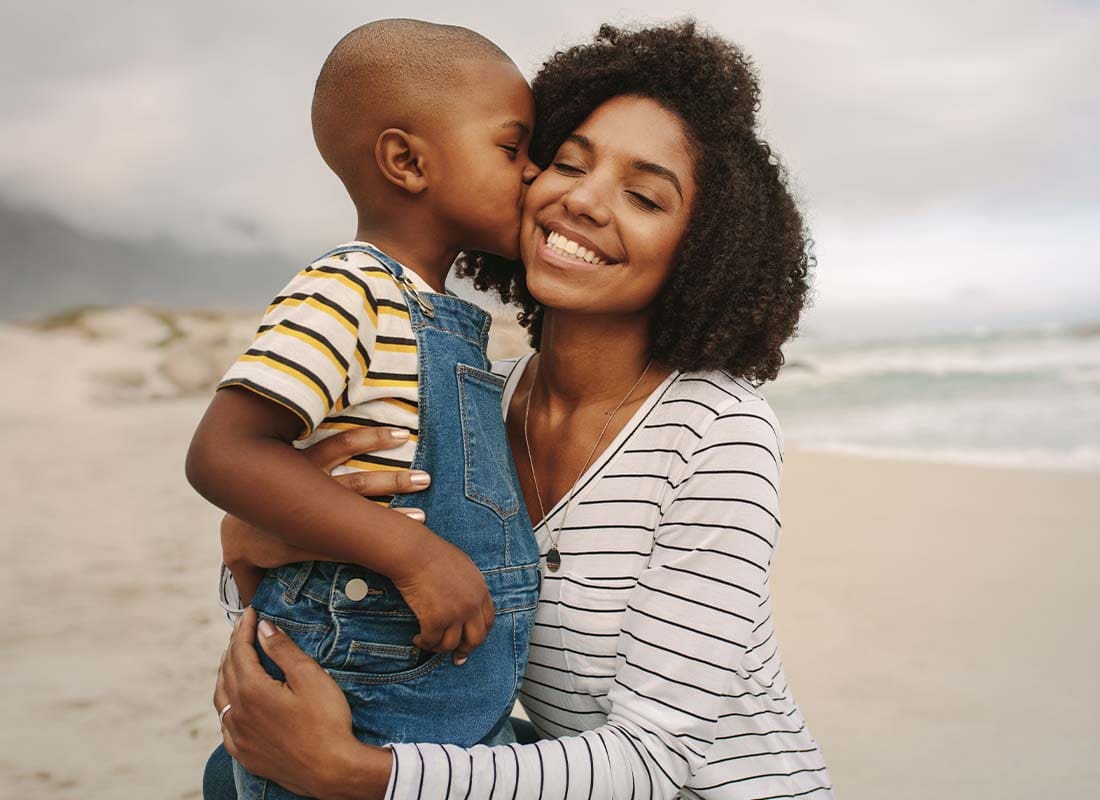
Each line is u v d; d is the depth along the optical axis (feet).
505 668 5.17
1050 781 9.95
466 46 5.45
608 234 5.40
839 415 56.34
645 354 5.89
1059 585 17.39
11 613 14.23
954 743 10.93
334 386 4.51
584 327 5.75
